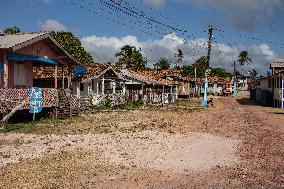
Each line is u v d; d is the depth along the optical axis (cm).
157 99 5134
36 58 2450
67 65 2953
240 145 1544
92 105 3359
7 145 1513
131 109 3688
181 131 2008
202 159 1262
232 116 3048
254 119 2773
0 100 2097
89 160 1229
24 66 2575
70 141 1628
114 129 2072
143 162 1209
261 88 5869
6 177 1006
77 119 2566
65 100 2720
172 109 3809
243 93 10700
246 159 1267
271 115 3175
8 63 2392
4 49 2169
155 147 1484
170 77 6650
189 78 7888
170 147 1486
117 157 1282
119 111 3406
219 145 1540
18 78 2508
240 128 2169
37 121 2345
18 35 2445
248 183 977
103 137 1758
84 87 3681
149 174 1059
